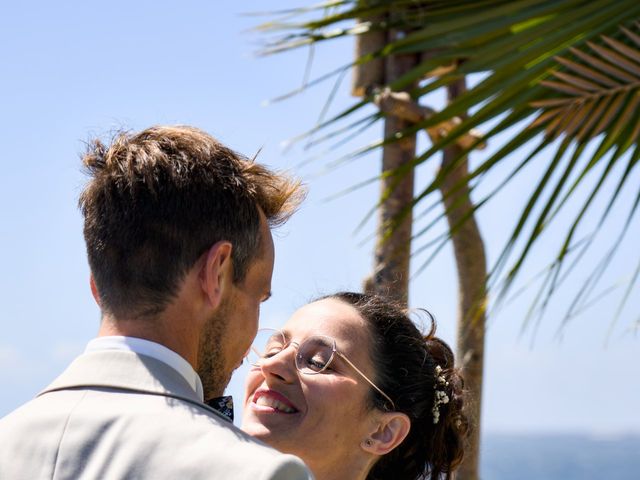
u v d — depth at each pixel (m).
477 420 4.71
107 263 1.92
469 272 4.93
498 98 4.38
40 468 1.76
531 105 4.31
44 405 1.86
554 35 4.34
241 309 1.98
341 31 4.69
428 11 4.59
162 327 1.89
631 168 4.21
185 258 1.90
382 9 4.60
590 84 4.23
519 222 4.25
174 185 1.92
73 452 1.76
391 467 2.95
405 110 4.58
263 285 2.03
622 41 4.33
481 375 4.82
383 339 2.89
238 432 1.79
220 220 1.93
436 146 4.40
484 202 4.28
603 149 4.27
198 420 1.79
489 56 4.47
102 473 1.72
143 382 1.84
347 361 2.79
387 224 4.52
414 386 2.91
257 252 2.00
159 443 1.74
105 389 1.85
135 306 1.90
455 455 3.05
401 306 3.10
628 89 4.22
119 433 1.77
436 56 4.59
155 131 2.00
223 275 1.94
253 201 2.00
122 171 1.94
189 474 1.70
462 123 4.40
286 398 2.75
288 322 2.89
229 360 1.99
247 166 2.02
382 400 2.84
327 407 2.73
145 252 1.90
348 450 2.79
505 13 4.45
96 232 1.93
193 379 1.90
